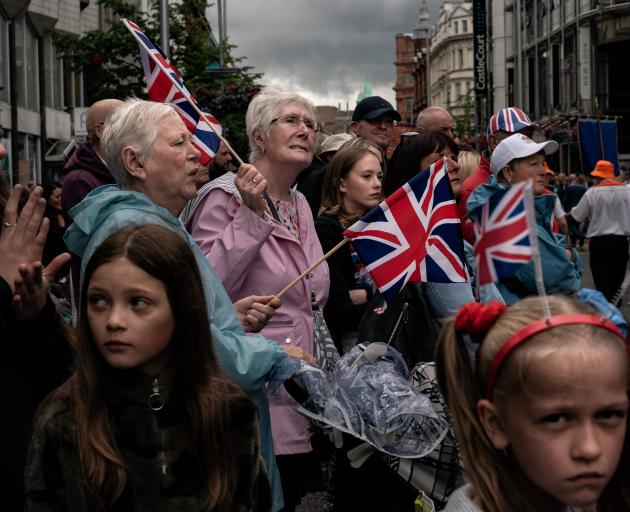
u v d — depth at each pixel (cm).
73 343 314
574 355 177
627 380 189
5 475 287
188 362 259
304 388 358
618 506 213
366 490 378
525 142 554
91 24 3897
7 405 291
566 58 4938
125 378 257
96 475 248
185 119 501
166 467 255
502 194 180
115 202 329
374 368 367
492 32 6166
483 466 195
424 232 419
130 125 362
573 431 179
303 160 456
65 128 3803
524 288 507
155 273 252
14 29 3134
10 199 301
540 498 193
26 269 291
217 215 425
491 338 189
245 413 266
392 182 574
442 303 418
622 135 4578
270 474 351
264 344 336
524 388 180
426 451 346
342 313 484
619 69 4578
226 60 2566
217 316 337
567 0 4900
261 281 419
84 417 253
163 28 1372
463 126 6425
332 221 501
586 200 1240
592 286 1656
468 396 198
